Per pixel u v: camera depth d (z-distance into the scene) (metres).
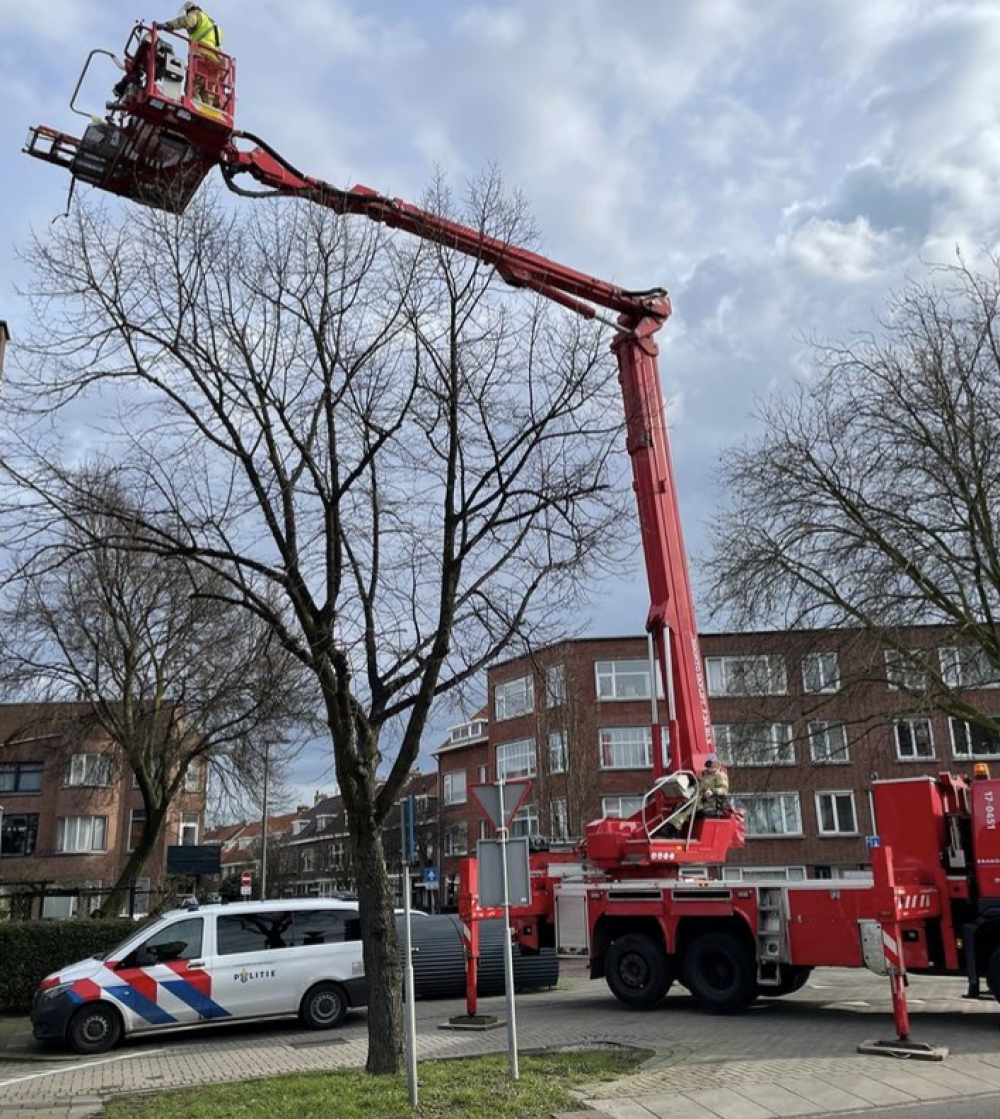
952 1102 8.13
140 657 20.70
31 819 43.50
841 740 34.22
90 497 9.90
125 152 11.49
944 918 12.23
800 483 19.06
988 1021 12.13
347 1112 7.74
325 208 10.63
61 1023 12.88
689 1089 8.68
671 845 14.57
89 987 13.04
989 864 11.84
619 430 10.95
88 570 17.48
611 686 41.22
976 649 18.28
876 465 18.23
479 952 16.50
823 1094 8.45
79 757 27.81
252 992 13.68
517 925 15.87
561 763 35.50
